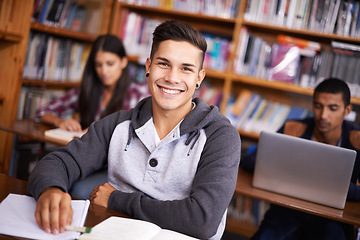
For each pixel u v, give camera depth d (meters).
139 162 1.26
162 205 1.03
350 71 2.62
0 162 2.58
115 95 2.49
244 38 2.90
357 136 1.95
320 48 2.72
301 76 2.77
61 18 2.92
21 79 2.63
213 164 1.12
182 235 0.94
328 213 1.43
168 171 1.19
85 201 1.04
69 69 3.13
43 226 0.86
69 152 1.25
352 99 2.59
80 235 0.85
